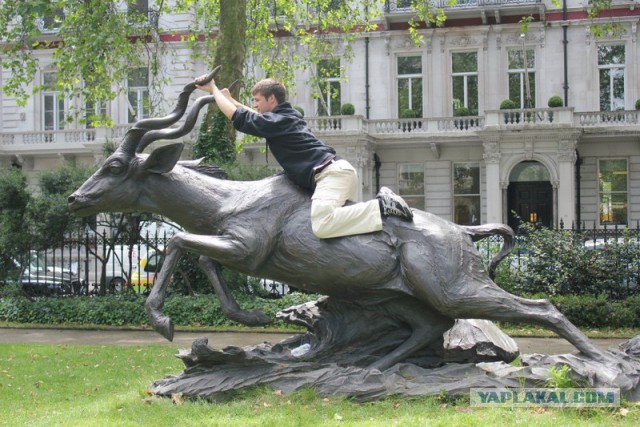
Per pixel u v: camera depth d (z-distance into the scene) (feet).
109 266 64.23
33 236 49.19
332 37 102.27
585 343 18.11
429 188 103.50
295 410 17.25
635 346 19.65
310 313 20.86
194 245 18.58
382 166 104.73
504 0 98.78
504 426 15.66
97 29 54.80
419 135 100.58
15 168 51.01
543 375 17.76
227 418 16.87
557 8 98.63
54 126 112.27
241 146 58.95
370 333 19.77
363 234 18.56
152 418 17.25
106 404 19.77
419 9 70.64
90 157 110.32
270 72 67.92
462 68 103.40
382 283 18.65
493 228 20.08
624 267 45.16
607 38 97.86
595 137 96.53
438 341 19.67
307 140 19.08
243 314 19.26
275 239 18.90
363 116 100.37
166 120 19.63
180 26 103.76
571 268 45.32
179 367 29.84
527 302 18.29
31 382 27.07
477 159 102.01
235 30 53.16
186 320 44.19
